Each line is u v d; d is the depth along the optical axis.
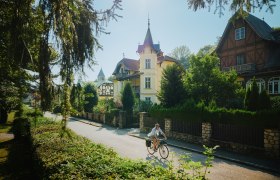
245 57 30.56
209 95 19.75
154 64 40.25
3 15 5.35
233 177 9.43
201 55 21.22
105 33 6.16
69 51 5.42
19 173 9.19
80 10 5.67
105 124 29.91
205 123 15.56
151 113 21.17
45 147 8.30
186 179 5.06
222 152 13.55
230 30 32.72
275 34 29.84
